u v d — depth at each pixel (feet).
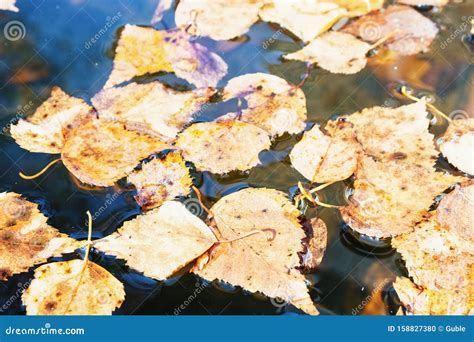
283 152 1.77
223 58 1.88
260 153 1.77
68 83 1.85
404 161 1.75
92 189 1.73
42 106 1.82
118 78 1.85
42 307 1.65
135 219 1.70
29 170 1.75
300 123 1.80
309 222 1.71
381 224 1.70
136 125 1.79
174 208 1.70
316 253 1.69
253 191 1.73
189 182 1.74
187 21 1.92
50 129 1.79
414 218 1.70
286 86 1.84
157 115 1.80
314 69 1.87
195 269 1.67
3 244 1.68
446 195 1.72
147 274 1.67
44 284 1.66
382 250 1.69
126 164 1.75
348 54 1.88
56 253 1.68
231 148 1.77
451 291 1.66
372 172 1.74
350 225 1.71
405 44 1.90
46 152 1.77
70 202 1.72
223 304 1.66
